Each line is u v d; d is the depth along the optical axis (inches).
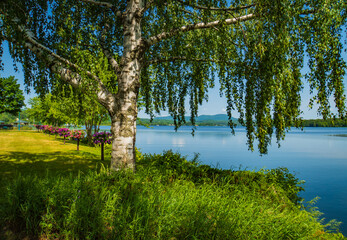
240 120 209.9
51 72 213.5
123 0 245.9
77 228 116.4
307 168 614.9
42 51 187.2
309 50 172.9
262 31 164.6
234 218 127.3
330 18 155.2
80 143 788.0
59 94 240.1
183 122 264.1
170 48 251.9
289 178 229.1
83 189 136.6
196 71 240.1
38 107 1486.2
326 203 329.1
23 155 394.3
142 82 268.5
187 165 238.4
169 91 266.2
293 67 180.2
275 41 158.4
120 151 193.0
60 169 290.2
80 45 211.5
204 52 232.5
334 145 1433.3
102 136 397.1
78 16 218.7
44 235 117.6
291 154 924.0
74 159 381.7
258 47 168.4
